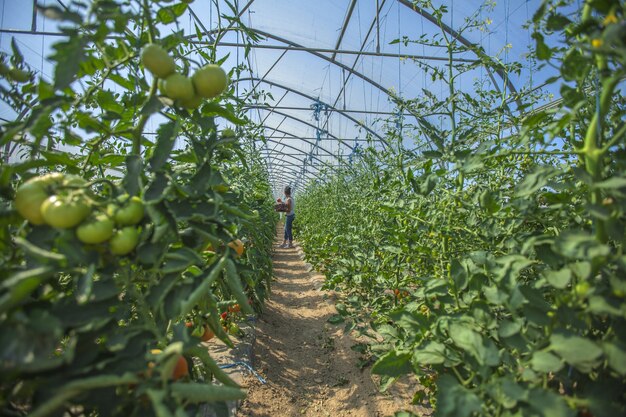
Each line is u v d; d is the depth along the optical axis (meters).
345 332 2.44
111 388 0.91
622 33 0.75
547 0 0.97
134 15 1.02
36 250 0.76
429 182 1.39
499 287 1.09
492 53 5.66
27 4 4.82
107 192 1.34
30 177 1.18
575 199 1.46
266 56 8.10
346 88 8.84
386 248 2.36
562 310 0.97
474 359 1.10
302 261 8.05
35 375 0.80
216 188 1.46
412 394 2.33
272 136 13.93
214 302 1.39
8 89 1.20
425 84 7.18
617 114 1.17
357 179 5.52
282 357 3.06
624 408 0.88
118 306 1.00
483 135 2.02
